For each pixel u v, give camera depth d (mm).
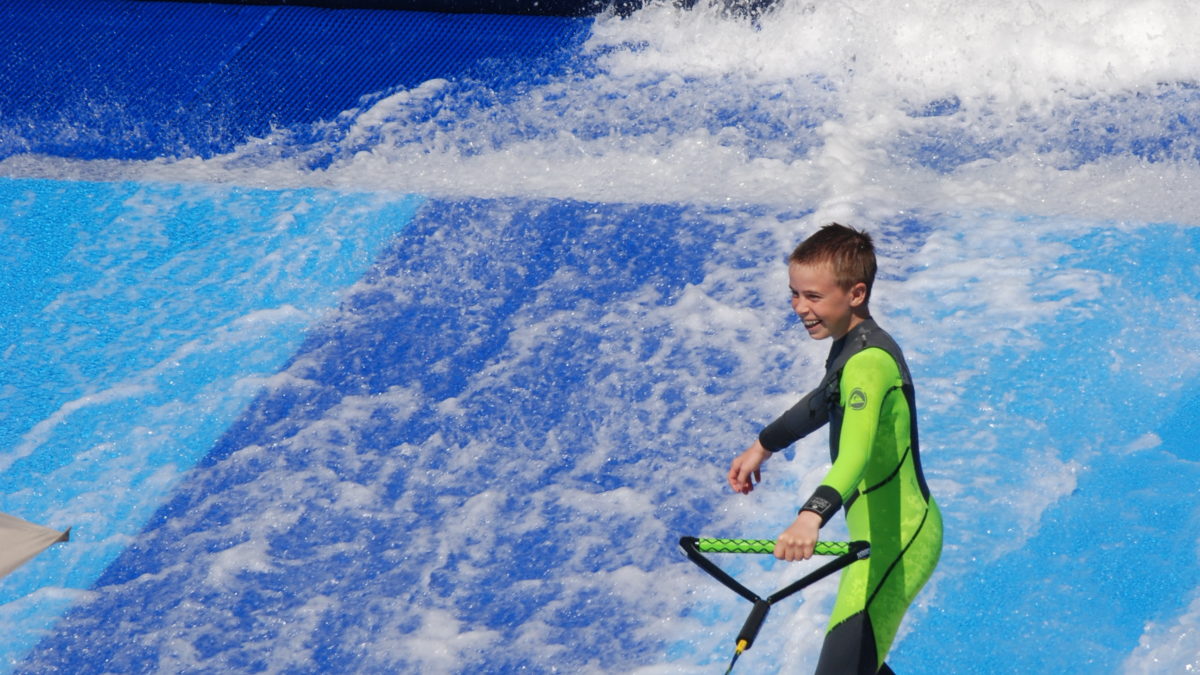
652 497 18641
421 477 19453
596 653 15594
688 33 36719
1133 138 29562
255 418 21172
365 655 15773
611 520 18188
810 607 15742
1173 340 21297
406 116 32906
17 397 22031
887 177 28281
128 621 16531
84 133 32750
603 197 28203
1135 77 32906
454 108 33250
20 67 36531
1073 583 16172
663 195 28125
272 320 24188
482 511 18562
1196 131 29656
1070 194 26969
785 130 31016
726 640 15609
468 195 28719
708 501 18453
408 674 15422
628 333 23000
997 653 15148
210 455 20250
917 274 24000
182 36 38594
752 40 35781
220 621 16484
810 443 19531
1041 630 15453
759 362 21812
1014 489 17953
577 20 38969
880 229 25812
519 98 33688
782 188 28016
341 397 21688
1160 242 24625
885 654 12250
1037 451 18734
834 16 35500
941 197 27203
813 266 11938
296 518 18578
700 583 16719
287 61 36688
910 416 12086
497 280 25219
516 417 20844
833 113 31828
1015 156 28969
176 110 34000
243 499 19094
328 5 40594
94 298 25219
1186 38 33344
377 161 30703
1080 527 17203
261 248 26875
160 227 27938
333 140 31938
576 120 32188
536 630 16078
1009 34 33875
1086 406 19750
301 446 20312
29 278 26016
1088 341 21375
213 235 27531
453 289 25000
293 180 29938
